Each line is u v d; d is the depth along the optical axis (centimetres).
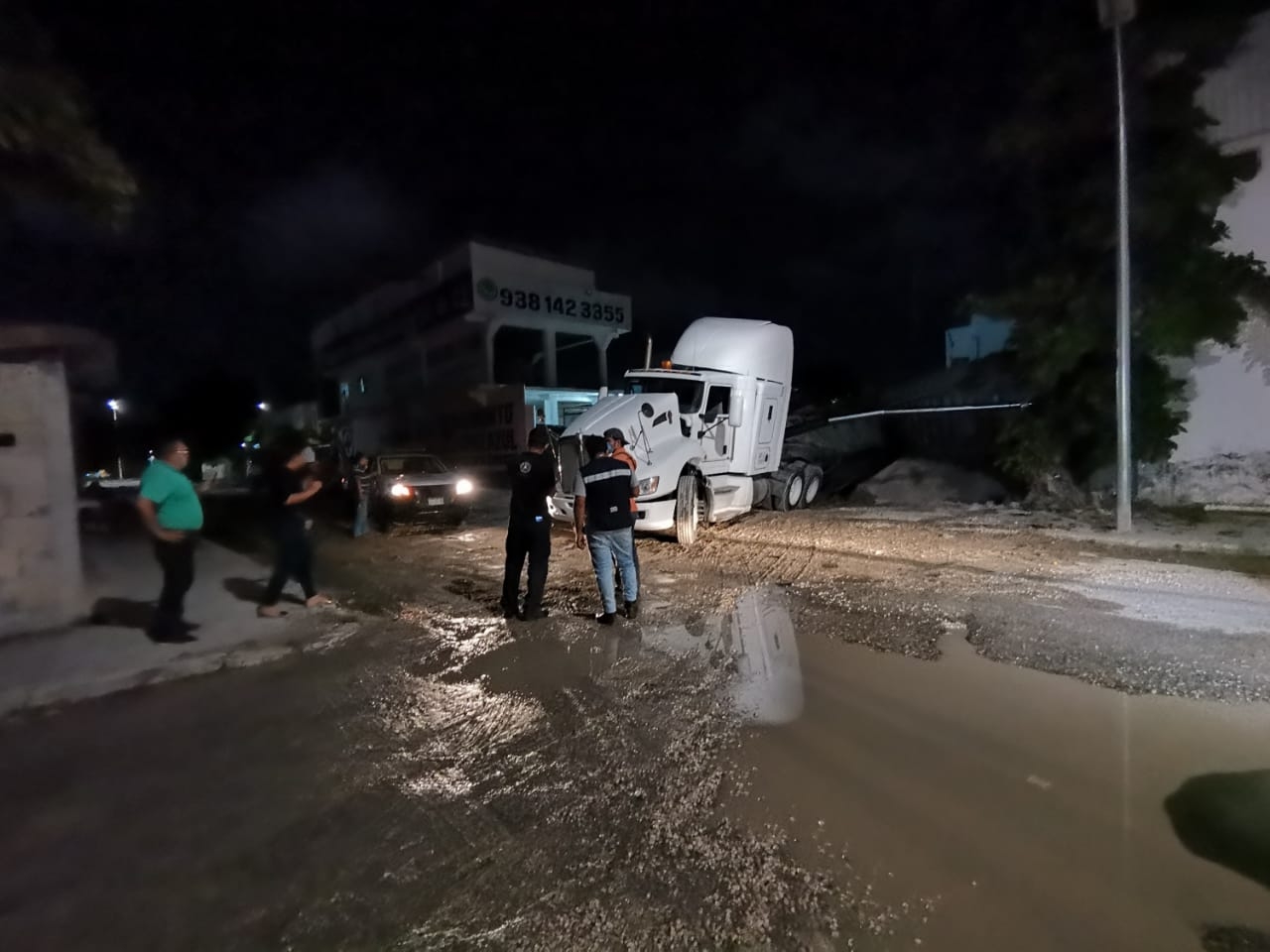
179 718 551
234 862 373
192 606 859
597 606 848
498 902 339
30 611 754
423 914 332
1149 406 1312
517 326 2853
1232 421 1316
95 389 934
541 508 787
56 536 766
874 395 2480
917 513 1478
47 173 788
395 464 1680
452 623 791
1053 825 387
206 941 318
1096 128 1276
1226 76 1245
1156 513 1327
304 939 318
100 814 420
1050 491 1463
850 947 304
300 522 817
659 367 1388
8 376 746
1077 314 1331
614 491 756
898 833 383
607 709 550
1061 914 319
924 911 324
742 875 353
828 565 1027
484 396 2780
